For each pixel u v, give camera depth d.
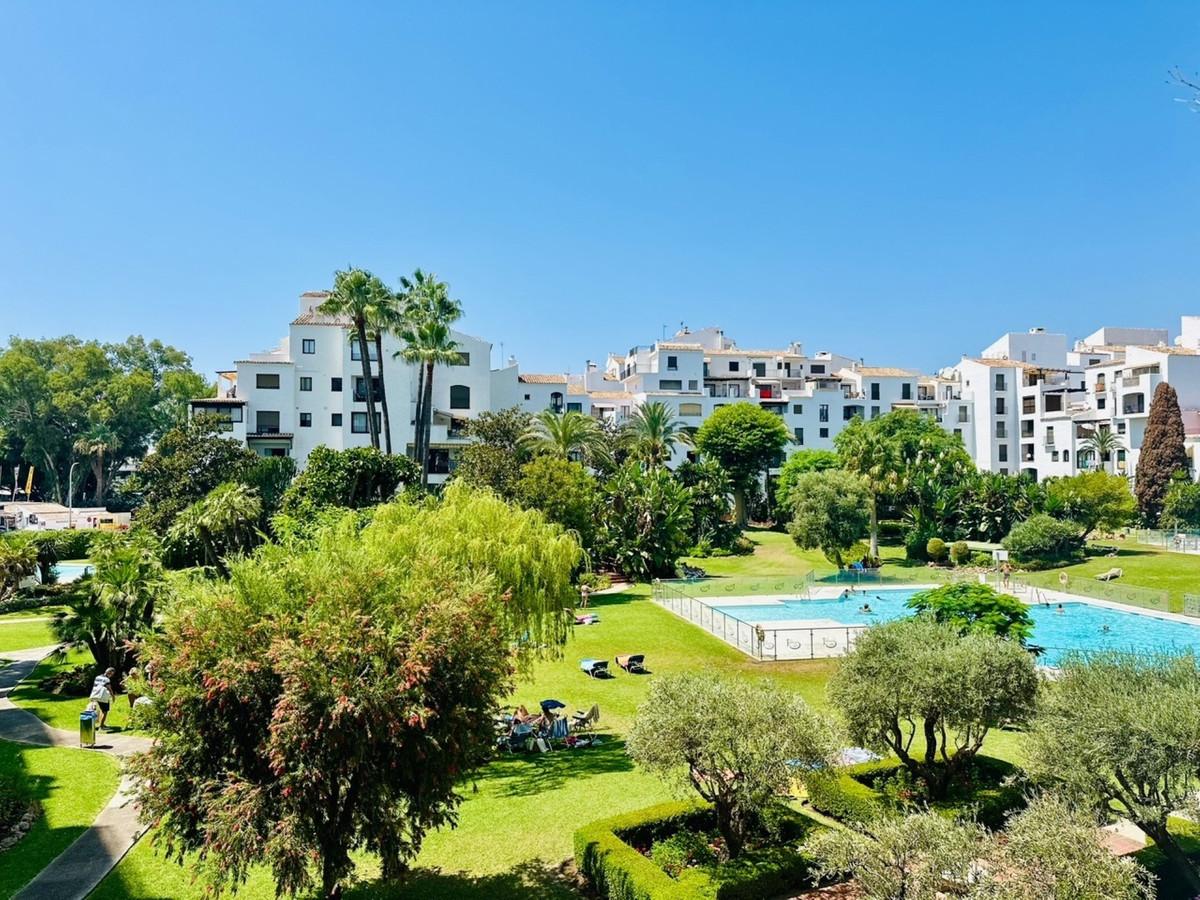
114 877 15.66
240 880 14.52
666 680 16.38
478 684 13.45
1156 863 14.29
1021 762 17.55
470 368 77.31
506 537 25.39
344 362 70.88
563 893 15.02
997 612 27.78
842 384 102.88
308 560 14.62
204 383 110.00
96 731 25.42
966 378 103.44
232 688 12.45
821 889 14.79
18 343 102.12
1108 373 89.44
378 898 14.88
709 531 71.44
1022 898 10.37
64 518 82.06
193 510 37.91
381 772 12.81
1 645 38.69
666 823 16.66
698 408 96.12
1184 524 70.25
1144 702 13.56
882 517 83.12
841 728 17.73
